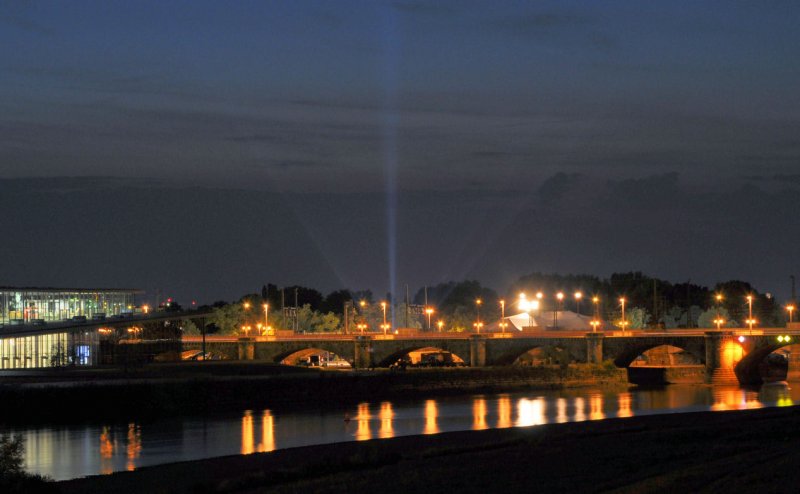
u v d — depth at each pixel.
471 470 92.44
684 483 77.62
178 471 111.31
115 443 156.75
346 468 100.06
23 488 99.44
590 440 110.94
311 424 182.62
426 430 170.38
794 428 112.38
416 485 86.06
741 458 88.19
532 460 96.69
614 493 77.62
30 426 178.00
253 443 155.75
